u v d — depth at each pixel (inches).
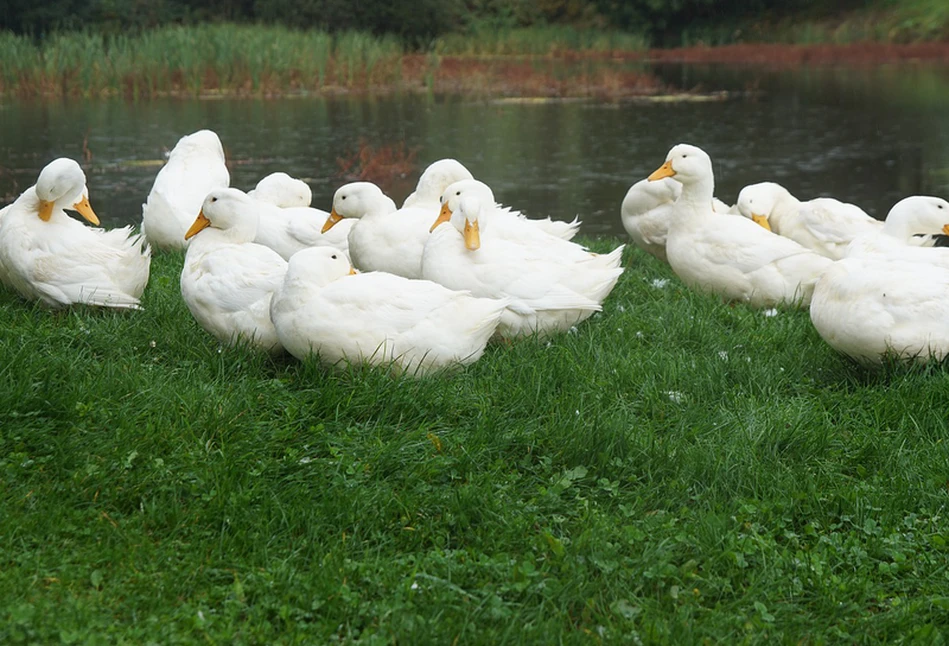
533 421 138.5
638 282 181.5
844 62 737.6
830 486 133.2
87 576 120.2
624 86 615.5
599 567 122.3
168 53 555.8
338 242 180.1
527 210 290.4
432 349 143.3
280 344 147.6
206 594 119.6
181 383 140.9
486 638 116.4
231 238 153.9
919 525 129.0
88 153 350.9
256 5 772.6
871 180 329.4
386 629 116.8
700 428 139.7
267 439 134.4
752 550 125.0
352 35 705.0
